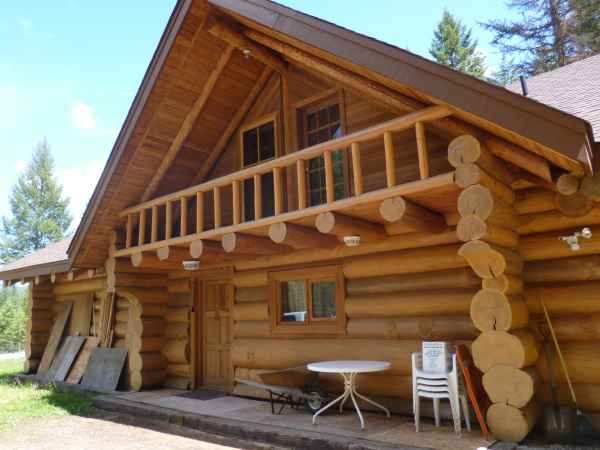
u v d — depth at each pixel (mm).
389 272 6164
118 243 8414
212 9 6477
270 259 7461
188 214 8906
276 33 5746
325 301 6820
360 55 4926
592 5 19094
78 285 11320
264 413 6297
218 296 8406
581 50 19188
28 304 12375
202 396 7715
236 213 6227
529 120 3957
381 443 4602
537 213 5125
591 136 3930
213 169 8773
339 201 5125
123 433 6105
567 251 4941
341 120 6883
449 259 5633
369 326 6203
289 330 7066
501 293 4352
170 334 8883
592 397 4695
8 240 37281
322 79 7223
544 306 4922
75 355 10195
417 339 5797
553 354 4883
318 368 5375
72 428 6434
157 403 7254
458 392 4914
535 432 4730
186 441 5625
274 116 7867
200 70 7309
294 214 5488
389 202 4770
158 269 8914
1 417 7059
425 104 5180
